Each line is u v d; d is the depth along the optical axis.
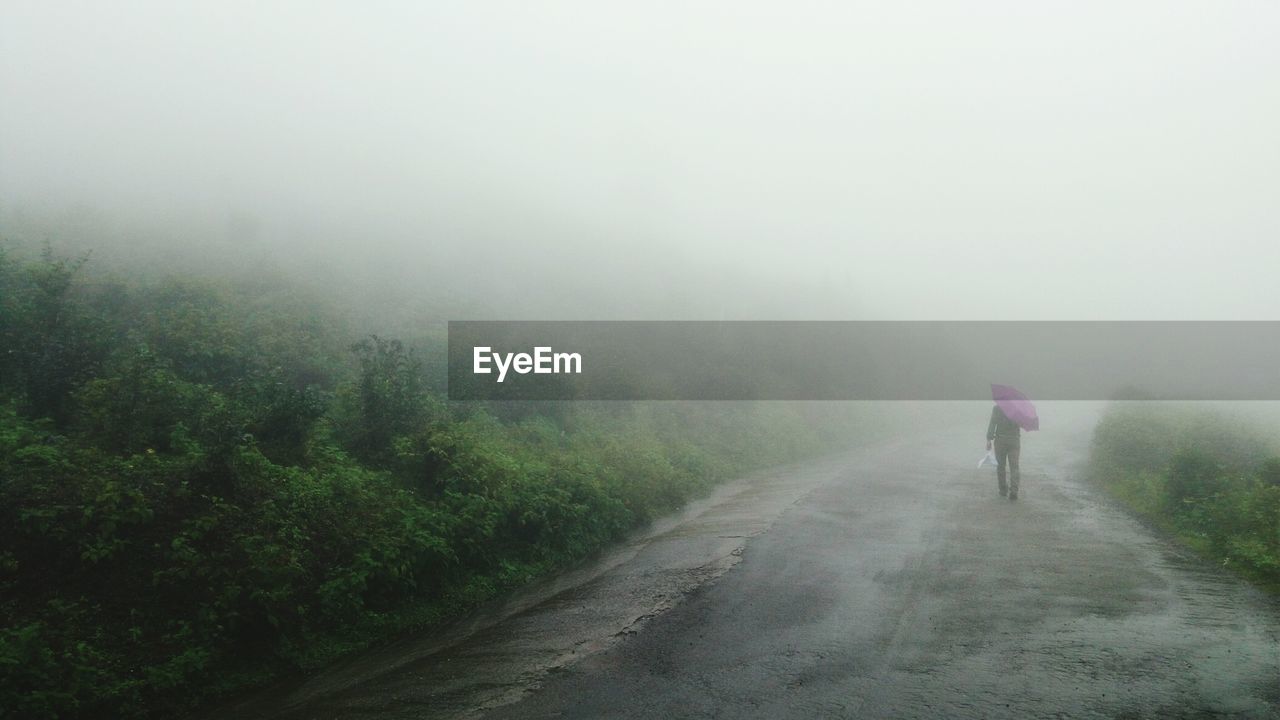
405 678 6.41
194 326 13.72
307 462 9.52
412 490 10.19
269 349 14.51
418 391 12.02
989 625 6.87
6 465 7.06
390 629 7.86
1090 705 5.09
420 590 8.68
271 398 9.96
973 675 5.70
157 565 6.92
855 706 5.20
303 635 7.13
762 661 6.19
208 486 7.81
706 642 6.75
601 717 5.22
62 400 9.16
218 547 7.22
